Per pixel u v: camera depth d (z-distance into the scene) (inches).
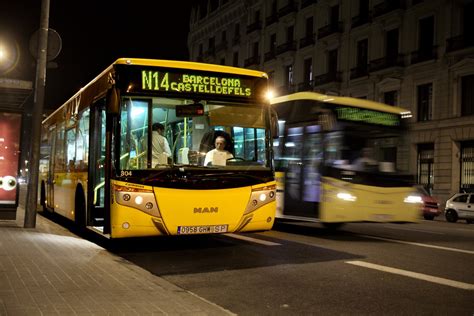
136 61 358.9
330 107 496.4
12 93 489.1
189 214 350.6
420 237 520.1
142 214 343.0
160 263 353.7
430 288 283.4
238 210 363.6
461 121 1210.0
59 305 214.1
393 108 531.5
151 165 349.1
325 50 1638.8
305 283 294.4
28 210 480.7
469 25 1215.6
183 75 366.6
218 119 370.9
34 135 478.6
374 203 497.7
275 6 1909.4
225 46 2180.1
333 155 492.4
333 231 570.3
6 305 210.4
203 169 357.4
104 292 240.8
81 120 466.0
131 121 351.6
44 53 472.7
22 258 319.6
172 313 209.6
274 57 1854.1
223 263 354.3
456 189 1222.3
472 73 1192.8
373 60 1441.9
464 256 390.6
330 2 1630.2
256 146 379.9
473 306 247.0
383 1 1427.2
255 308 242.5
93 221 415.8
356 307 244.7
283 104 555.8
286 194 532.7
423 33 1331.2
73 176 485.7
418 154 1333.7
